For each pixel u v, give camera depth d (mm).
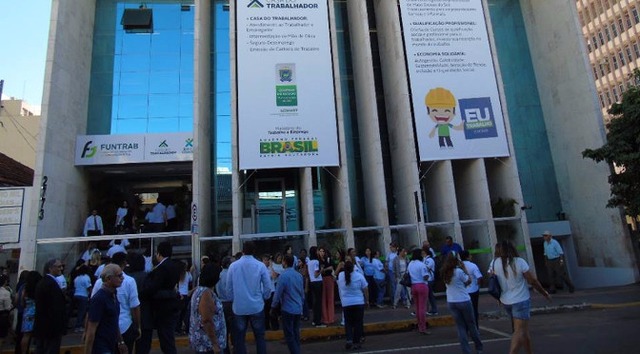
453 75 17812
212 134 19531
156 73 19969
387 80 20031
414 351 8023
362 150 19453
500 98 17922
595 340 7746
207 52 19578
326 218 19141
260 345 6332
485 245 16797
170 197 20719
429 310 11695
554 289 14672
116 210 18234
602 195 17750
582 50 18672
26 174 20938
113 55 19938
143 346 5930
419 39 18000
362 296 8703
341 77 20891
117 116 19312
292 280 7027
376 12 21672
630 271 16422
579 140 18953
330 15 18062
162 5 20781
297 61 17094
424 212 19484
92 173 18797
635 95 14031
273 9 17422
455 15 18422
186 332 10609
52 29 16000
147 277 6180
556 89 20234
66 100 16797
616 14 54844
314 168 19625
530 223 19047
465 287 6852
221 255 14859
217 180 19125
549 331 8891
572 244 19281
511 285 5977
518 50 21906
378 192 16781
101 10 20391
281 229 19047
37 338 6406
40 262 13820
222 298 7672
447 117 17391
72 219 16828
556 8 20000
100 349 4840
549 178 20422
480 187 17297
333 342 9555
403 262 13539
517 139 20766
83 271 11016
